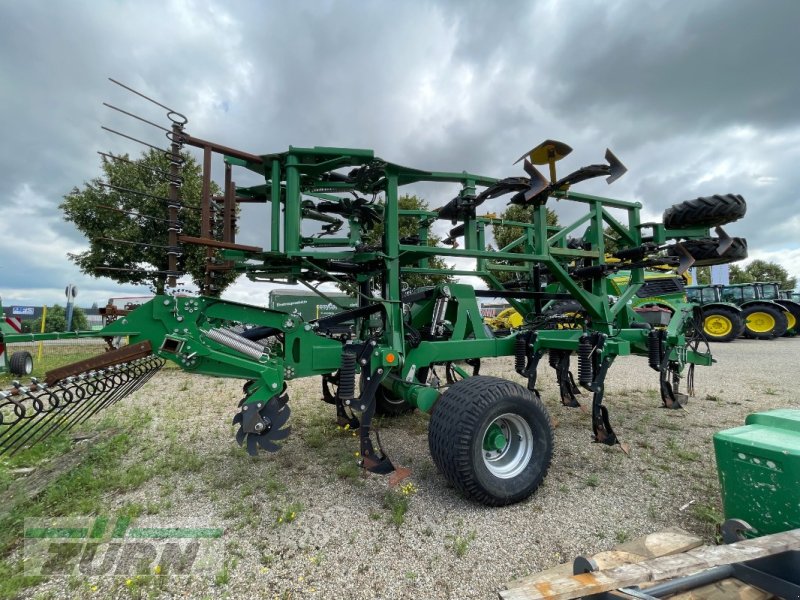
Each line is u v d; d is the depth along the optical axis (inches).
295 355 127.0
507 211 493.4
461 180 150.9
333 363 132.2
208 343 118.6
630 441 166.1
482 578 84.7
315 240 151.6
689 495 119.6
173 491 123.0
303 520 106.7
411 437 171.6
